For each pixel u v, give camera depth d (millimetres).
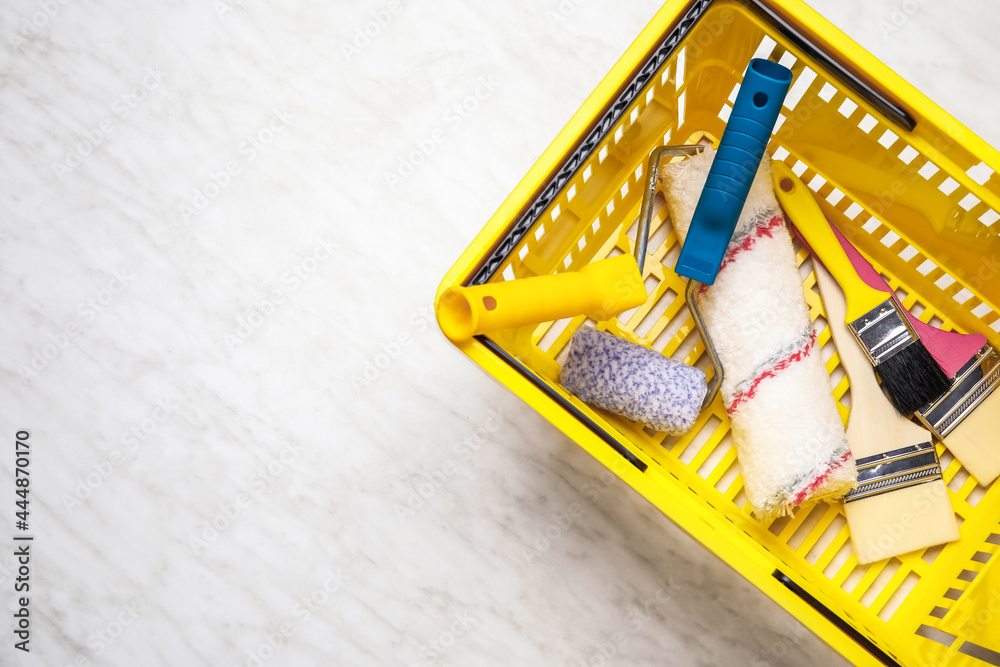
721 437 1060
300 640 1149
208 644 1155
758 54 1113
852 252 1060
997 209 985
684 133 1086
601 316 992
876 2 1146
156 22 1190
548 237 1038
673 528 1121
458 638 1137
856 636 936
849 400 1077
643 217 1024
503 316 922
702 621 1115
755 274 1031
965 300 1095
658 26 957
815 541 1052
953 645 1014
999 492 1049
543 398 942
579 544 1129
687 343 1073
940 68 1142
